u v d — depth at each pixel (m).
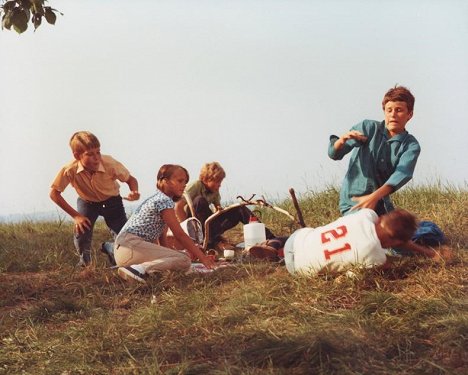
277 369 3.72
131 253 6.07
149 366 3.95
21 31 6.23
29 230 10.09
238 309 4.79
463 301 4.52
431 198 8.93
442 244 6.02
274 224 8.93
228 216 7.45
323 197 9.59
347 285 5.04
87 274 6.29
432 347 3.96
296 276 5.36
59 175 6.83
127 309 5.36
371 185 6.05
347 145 6.16
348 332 4.15
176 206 7.44
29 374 4.12
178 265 6.07
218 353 4.12
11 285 6.07
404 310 4.48
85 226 6.84
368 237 5.14
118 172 7.09
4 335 4.89
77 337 4.65
